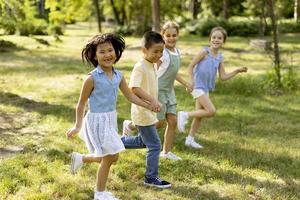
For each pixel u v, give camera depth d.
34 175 4.84
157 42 4.55
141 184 4.76
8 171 4.91
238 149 6.04
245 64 15.78
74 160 4.32
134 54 18.44
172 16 33.66
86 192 4.49
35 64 14.73
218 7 39.34
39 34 28.41
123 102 8.84
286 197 4.53
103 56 4.04
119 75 4.25
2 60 15.66
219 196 4.52
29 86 10.58
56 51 19.27
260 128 7.21
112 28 34.12
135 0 31.34
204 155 5.75
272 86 10.25
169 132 5.47
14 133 6.61
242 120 7.71
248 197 4.52
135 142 4.86
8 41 20.48
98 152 4.08
